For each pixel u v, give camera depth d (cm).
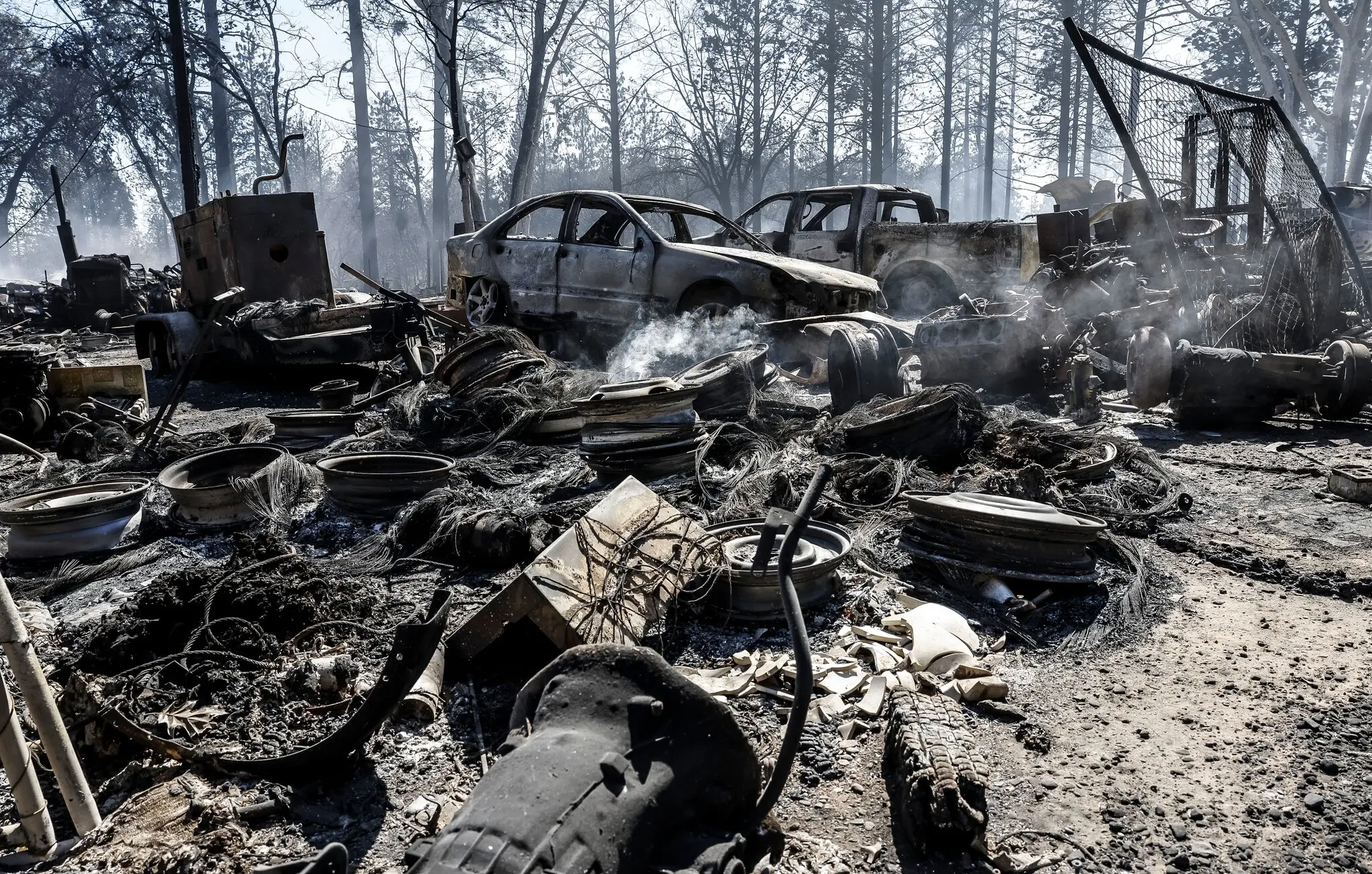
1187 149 961
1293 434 691
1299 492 534
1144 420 745
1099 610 370
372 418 751
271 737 285
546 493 547
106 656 336
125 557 454
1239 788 251
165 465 647
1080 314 830
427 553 452
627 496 372
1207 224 1125
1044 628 360
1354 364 685
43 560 457
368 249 4266
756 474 507
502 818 145
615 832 150
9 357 775
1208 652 336
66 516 457
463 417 681
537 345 1008
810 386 828
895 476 499
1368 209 1689
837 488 511
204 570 368
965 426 572
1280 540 454
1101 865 221
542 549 433
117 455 685
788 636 349
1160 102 915
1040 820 239
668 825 161
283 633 349
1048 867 221
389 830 240
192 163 2305
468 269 1049
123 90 4025
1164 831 234
